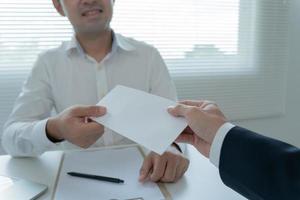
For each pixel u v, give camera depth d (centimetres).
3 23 163
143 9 181
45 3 167
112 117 72
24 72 169
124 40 134
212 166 82
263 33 207
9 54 166
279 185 48
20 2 163
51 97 127
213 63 200
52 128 82
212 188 70
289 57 217
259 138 54
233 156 55
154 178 71
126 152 91
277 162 49
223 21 198
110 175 75
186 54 193
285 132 230
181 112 68
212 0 193
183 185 71
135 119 70
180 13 188
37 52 170
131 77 129
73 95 124
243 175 53
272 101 219
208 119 63
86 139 74
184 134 72
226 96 205
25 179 73
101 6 111
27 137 88
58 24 171
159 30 186
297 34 215
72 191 67
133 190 68
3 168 82
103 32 121
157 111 72
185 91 196
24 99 119
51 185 71
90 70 124
